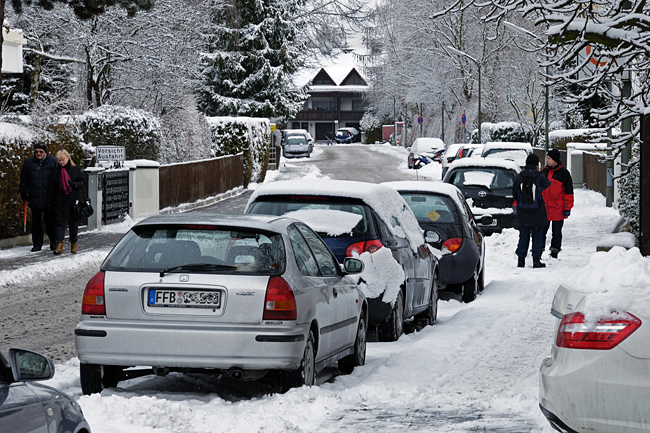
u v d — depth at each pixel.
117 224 49.16
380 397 13.91
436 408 13.30
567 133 84.50
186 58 75.19
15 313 22.98
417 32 125.44
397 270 19.11
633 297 9.52
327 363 15.27
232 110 116.06
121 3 39.78
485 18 22.58
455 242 25.80
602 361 9.40
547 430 11.88
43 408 6.70
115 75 70.19
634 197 34.19
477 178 40.38
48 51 69.81
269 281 13.44
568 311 9.95
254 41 116.62
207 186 69.12
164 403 12.64
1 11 34.81
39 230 36.09
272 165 111.19
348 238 18.67
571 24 21.05
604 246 25.88
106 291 13.52
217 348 13.20
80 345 13.51
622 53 21.11
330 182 20.19
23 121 44.44
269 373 14.54
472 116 128.12
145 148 61.81
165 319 13.36
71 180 35.53
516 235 39.38
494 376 15.43
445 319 23.89
